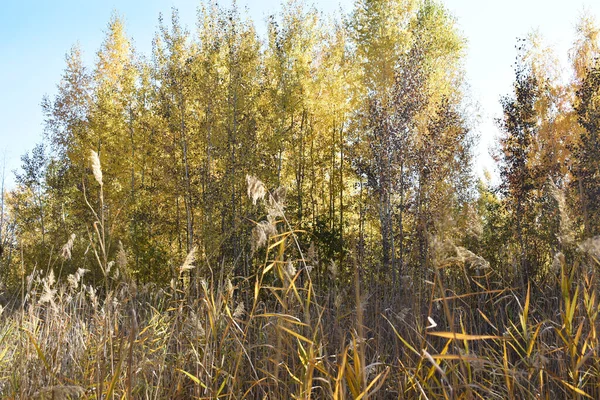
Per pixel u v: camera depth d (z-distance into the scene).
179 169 22.17
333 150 23.70
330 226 21.44
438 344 3.81
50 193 24.09
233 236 15.31
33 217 22.41
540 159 19.36
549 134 19.94
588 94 16.98
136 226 21.28
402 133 18.34
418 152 18.06
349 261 14.13
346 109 22.95
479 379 3.27
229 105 20.98
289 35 22.42
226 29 22.41
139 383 3.38
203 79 21.31
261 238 2.74
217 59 22.17
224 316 3.21
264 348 3.56
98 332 3.51
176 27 22.33
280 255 2.80
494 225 16.31
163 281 18.95
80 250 12.57
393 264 13.77
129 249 20.61
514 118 19.19
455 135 19.95
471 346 3.72
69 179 23.48
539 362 2.54
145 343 3.70
